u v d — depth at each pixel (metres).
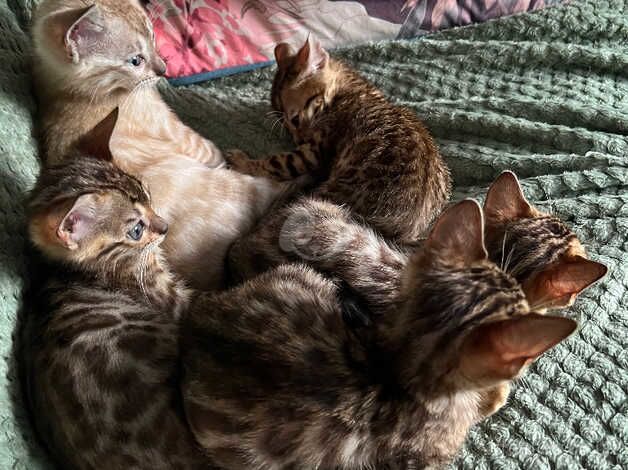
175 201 0.42
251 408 0.28
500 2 0.58
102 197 0.35
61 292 0.35
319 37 0.57
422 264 0.30
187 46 0.55
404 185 0.43
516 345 0.24
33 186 0.37
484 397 0.32
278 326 0.30
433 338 0.27
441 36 0.58
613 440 0.32
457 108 0.51
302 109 0.51
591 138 0.46
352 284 0.36
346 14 0.57
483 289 0.28
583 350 0.35
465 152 0.48
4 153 0.37
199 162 0.46
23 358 0.33
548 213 0.40
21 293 0.34
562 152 0.47
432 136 0.50
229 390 0.28
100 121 0.40
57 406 0.31
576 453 0.32
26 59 0.43
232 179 0.44
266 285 0.33
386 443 0.28
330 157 0.50
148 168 0.42
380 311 0.34
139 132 0.44
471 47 0.55
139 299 0.36
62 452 0.31
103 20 0.41
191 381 0.29
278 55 0.53
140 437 0.30
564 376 0.35
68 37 0.39
